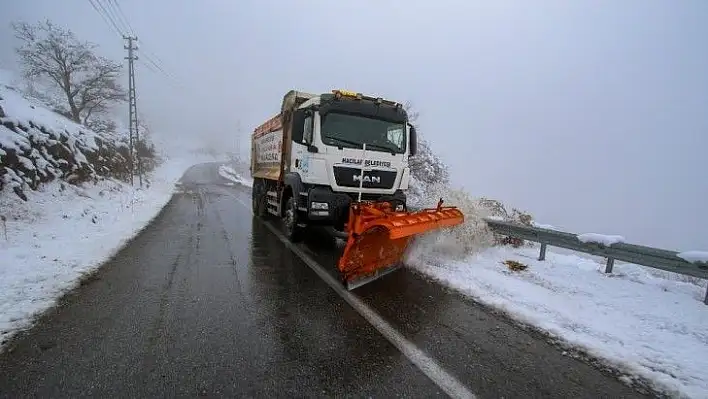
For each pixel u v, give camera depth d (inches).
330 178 264.5
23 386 99.3
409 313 159.3
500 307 168.6
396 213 211.9
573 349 133.6
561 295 186.9
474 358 124.3
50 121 482.3
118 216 388.8
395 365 117.6
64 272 195.5
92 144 596.4
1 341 122.4
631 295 187.6
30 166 362.6
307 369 113.2
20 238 255.6
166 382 103.5
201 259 235.9
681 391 110.0
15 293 162.9
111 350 119.6
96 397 96.0
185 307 157.1
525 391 107.2
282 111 348.5
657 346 137.3
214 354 119.6
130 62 828.0
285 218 324.8
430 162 786.2
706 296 176.7
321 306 163.9
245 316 150.1
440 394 103.5
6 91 492.7
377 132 284.0
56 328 133.6
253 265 226.2
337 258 249.6
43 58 1041.5
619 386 112.5
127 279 191.2
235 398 98.0
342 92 273.6
